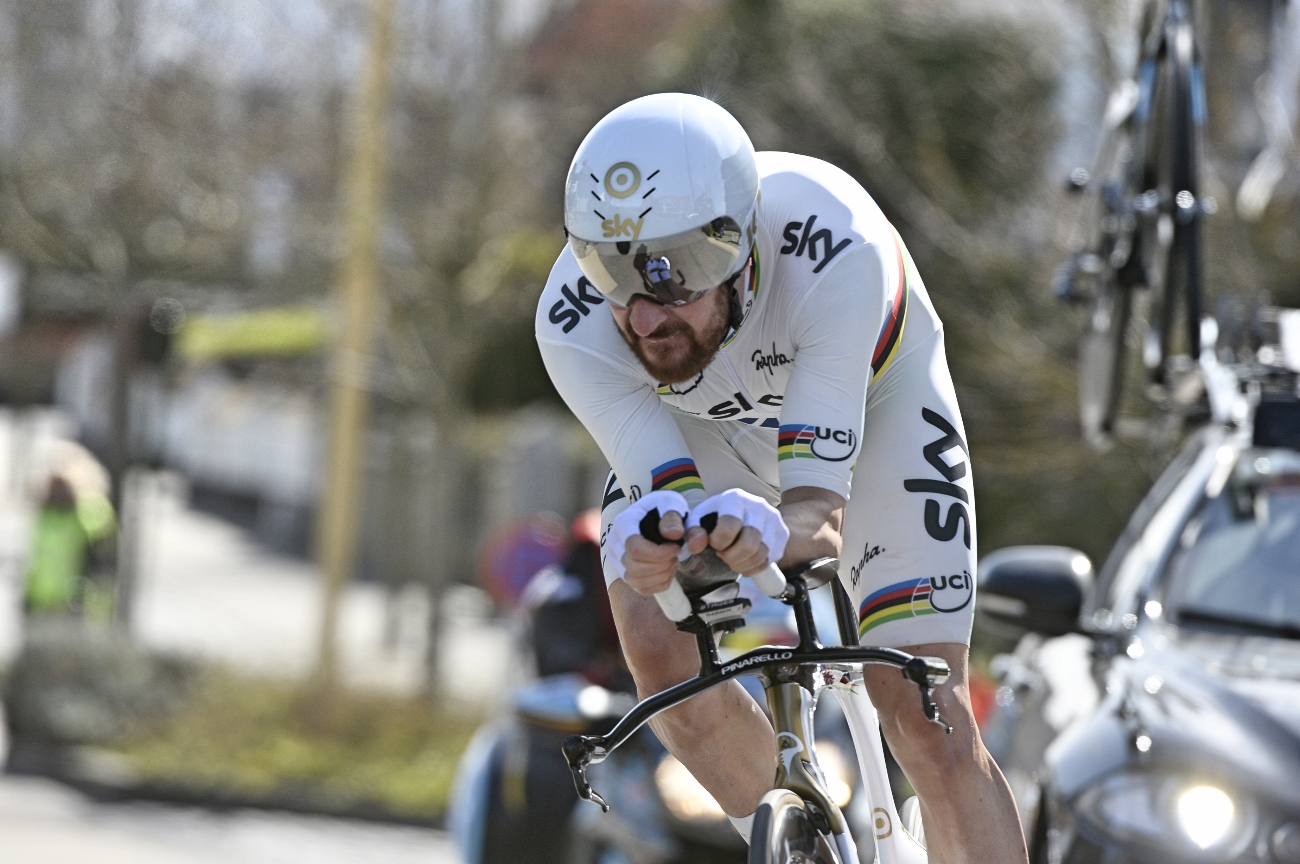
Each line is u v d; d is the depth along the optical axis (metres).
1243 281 31.58
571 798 21.38
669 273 8.78
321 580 44.06
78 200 49.94
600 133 8.95
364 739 42.00
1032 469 37.53
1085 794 11.49
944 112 41.12
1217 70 28.78
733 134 9.03
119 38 46.84
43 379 105.81
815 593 21.16
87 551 47.00
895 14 42.03
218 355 97.62
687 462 9.70
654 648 9.94
